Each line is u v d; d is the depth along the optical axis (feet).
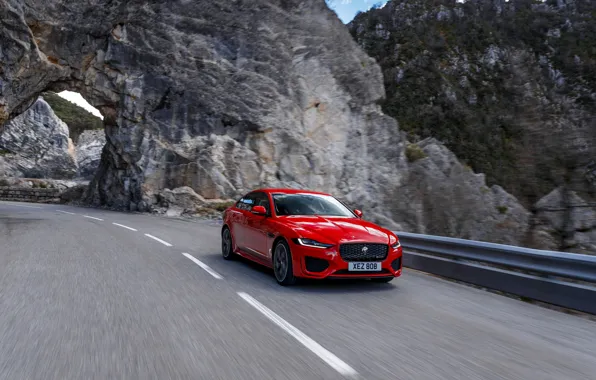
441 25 375.86
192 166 81.87
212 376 10.32
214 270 24.48
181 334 13.46
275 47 94.53
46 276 21.68
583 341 14.48
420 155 93.15
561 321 16.99
